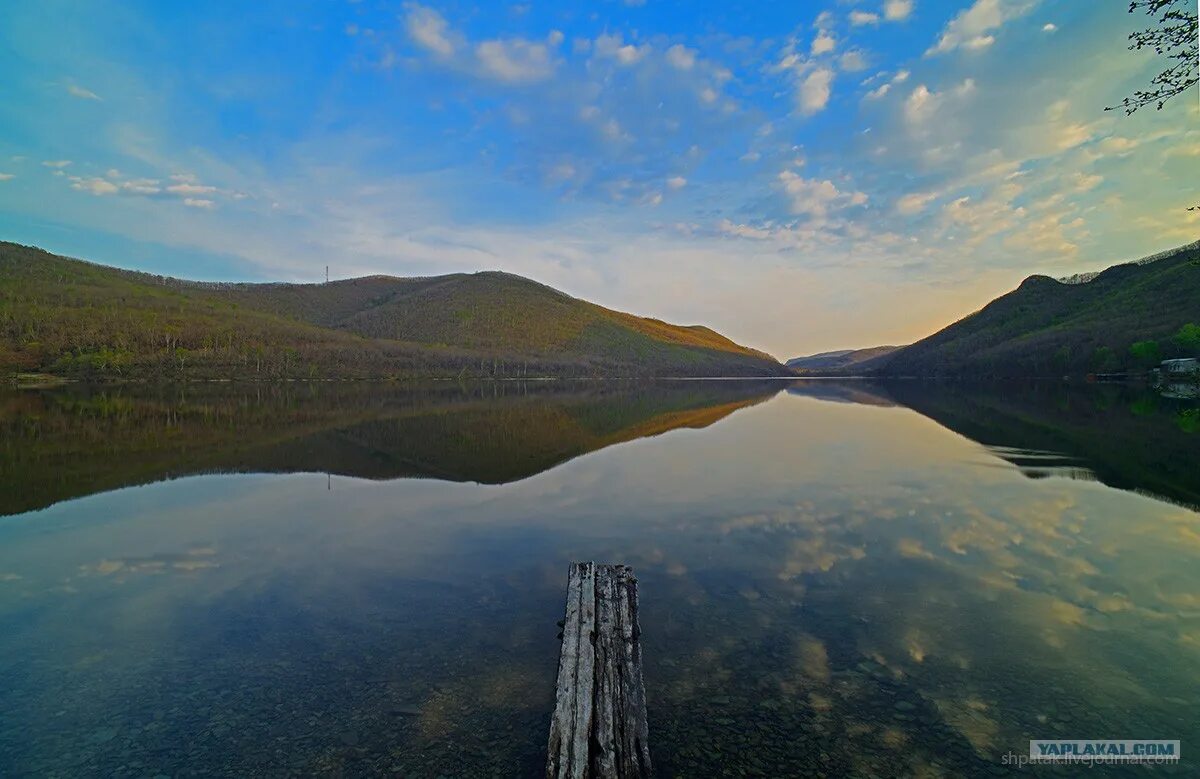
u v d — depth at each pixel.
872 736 4.69
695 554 9.27
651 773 4.27
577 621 6.30
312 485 14.99
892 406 40.50
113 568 8.98
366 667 5.90
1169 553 9.02
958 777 4.23
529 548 9.73
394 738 4.77
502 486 14.74
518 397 58.28
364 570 8.77
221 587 8.14
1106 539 9.76
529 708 5.15
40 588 8.16
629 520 11.35
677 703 5.14
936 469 16.05
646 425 29.72
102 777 4.39
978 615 6.88
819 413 35.81
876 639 6.29
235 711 5.19
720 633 6.47
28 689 5.60
